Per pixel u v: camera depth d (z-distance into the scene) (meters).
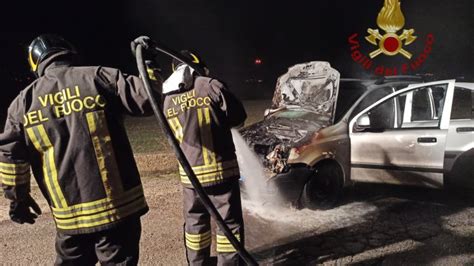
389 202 5.35
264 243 4.32
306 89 5.89
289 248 4.20
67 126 2.31
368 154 5.23
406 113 5.57
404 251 4.04
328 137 5.15
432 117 5.76
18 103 2.34
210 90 3.12
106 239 2.42
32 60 2.54
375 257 3.96
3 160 2.33
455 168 4.80
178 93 3.20
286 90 6.11
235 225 3.26
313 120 5.52
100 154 2.34
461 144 4.75
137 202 2.47
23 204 2.49
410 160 5.02
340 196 5.30
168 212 5.24
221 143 3.18
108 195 2.36
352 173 5.36
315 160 5.00
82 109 2.32
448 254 3.95
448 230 4.45
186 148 3.19
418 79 5.94
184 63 3.03
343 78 6.23
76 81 2.36
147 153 8.04
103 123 2.35
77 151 2.31
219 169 3.16
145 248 4.28
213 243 4.39
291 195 4.96
